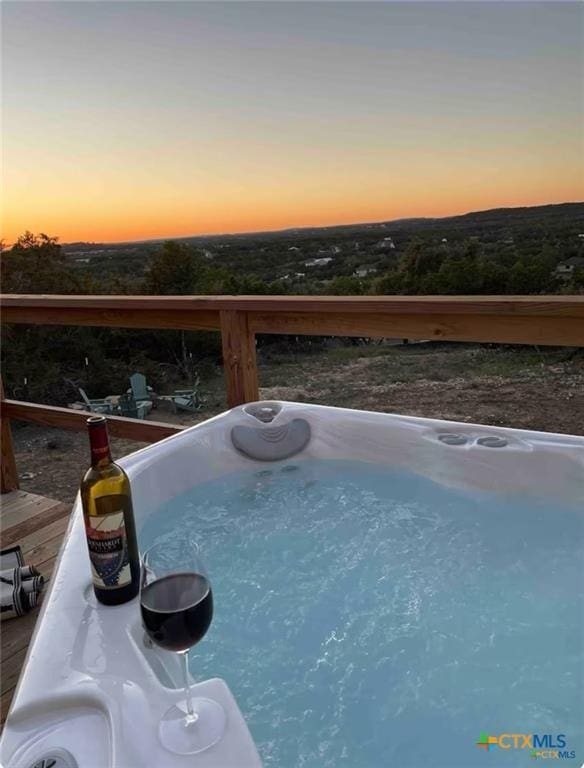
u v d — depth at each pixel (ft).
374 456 6.27
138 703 2.60
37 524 8.02
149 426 8.04
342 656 3.83
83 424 8.43
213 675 3.70
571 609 4.18
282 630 4.08
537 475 5.41
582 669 3.67
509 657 3.78
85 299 8.12
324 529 5.33
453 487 5.77
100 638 3.03
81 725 2.56
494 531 5.16
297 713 3.42
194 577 2.64
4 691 4.77
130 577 3.32
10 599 5.74
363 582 4.56
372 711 3.41
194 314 7.67
